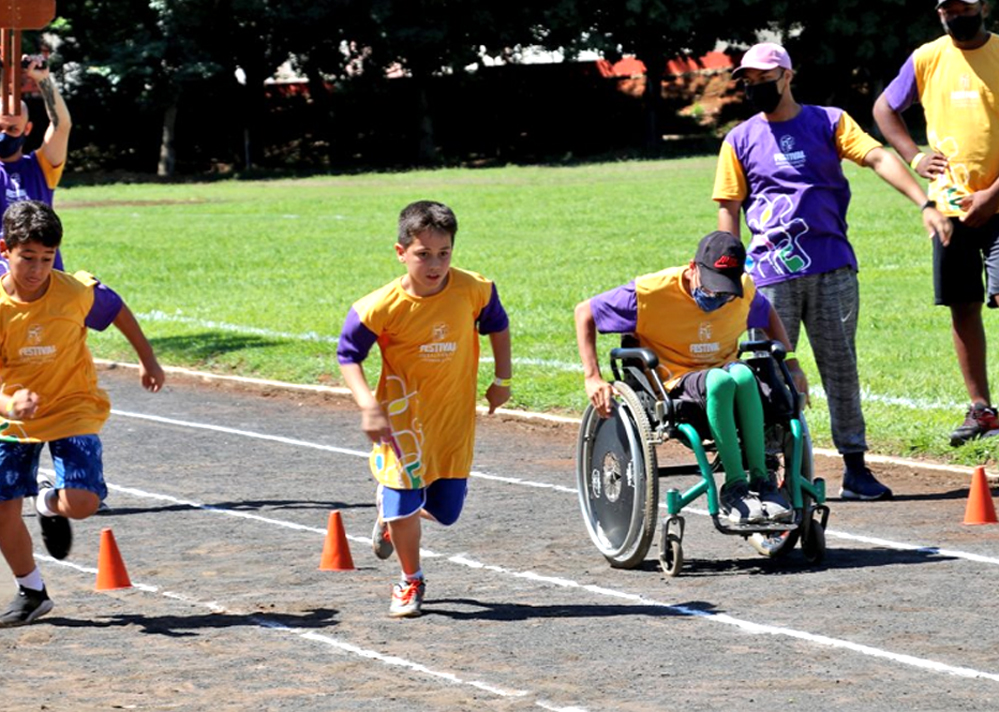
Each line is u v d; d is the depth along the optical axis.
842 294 16.34
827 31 99.69
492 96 107.69
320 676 10.59
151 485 18.03
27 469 12.20
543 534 15.19
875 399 21.06
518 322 30.41
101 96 103.44
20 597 12.37
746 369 13.41
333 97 107.69
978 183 17.23
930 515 15.54
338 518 14.07
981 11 16.89
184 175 97.12
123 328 12.47
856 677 10.27
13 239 11.60
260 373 25.97
